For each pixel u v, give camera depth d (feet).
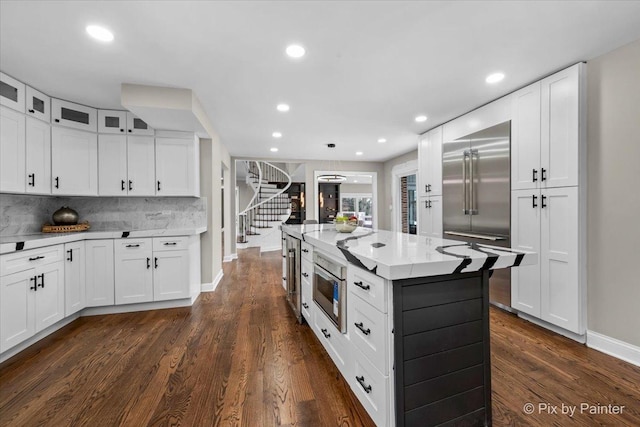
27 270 7.51
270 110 10.69
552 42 6.48
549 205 8.06
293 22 5.66
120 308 10.19
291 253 10.09
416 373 4.20
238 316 9.81
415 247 5.54
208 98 9.47
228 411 5.14
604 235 7.07
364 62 7.27
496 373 6.23
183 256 10.71
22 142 8.30
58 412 5.12
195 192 11.59
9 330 6.99
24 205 9.54
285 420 4.91
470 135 10.84
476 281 4.63
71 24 5.60
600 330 7.17
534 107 8.43
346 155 19.86
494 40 6.37
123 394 5.63
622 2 5.19
